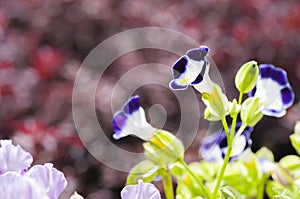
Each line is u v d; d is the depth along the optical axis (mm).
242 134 659
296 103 1316
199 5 1401
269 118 1277
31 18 1372
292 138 689
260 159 693
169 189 635
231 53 1292
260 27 1367
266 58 1344
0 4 1397
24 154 574
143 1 1368
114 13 1335
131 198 559
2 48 1284
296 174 690
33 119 1160
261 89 645
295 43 1370
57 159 1094
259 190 684
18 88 1205
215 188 608
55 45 1348
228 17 1410
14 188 521
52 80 1232
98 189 1112
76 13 1354
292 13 1397
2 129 1168
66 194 1016
